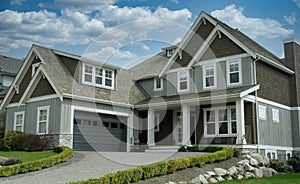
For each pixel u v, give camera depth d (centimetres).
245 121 1560
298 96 1900
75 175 883
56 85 1596
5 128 1864
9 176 891
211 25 1809
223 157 1160
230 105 1611
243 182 912
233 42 1670
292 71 1895
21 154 1288
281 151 1705
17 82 1889
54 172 932
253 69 1588
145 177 814
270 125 1648
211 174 973
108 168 988
